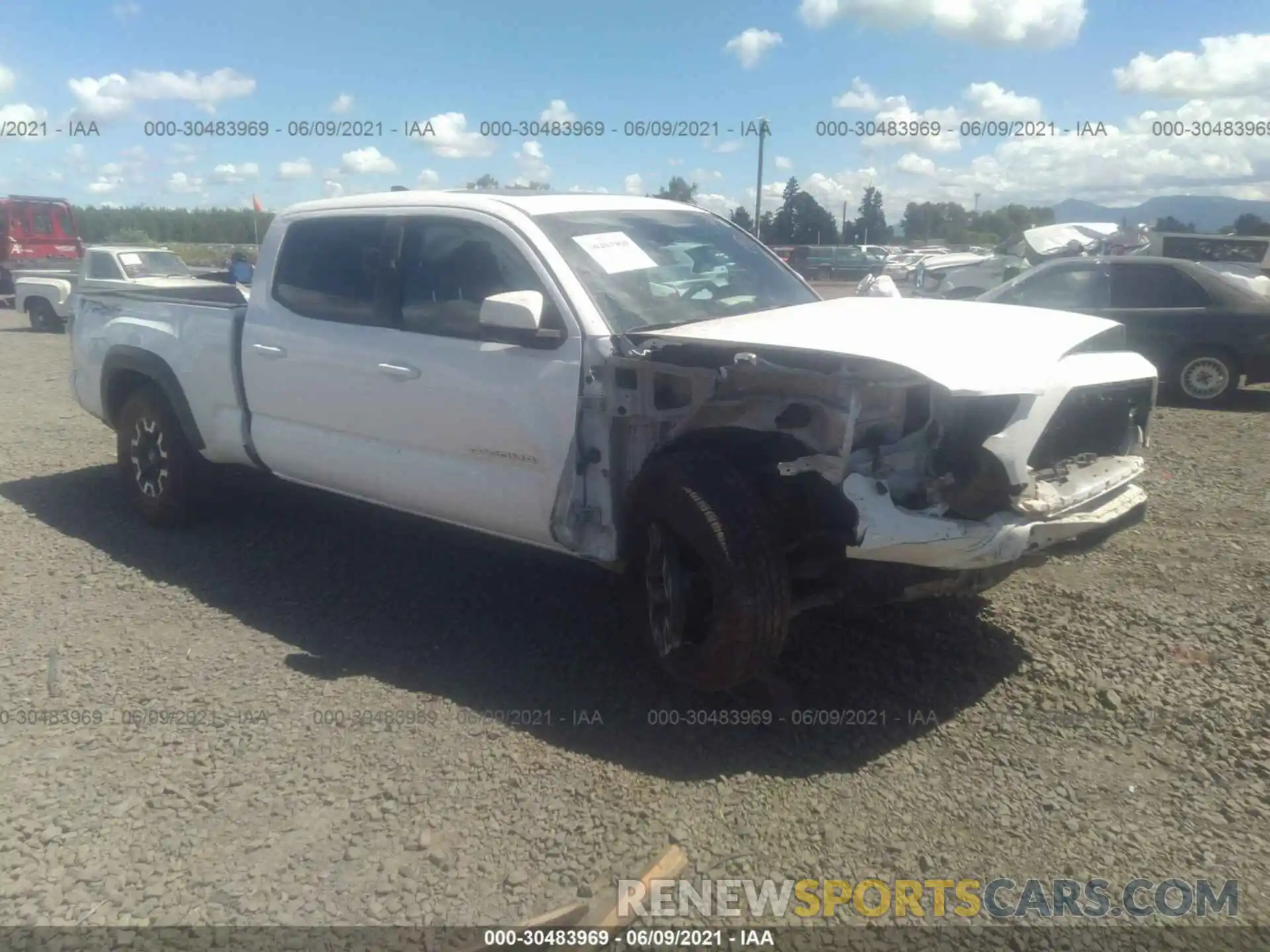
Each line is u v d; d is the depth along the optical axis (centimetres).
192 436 591
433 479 473
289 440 540
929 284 2388
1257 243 1752
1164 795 343
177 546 593
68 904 292
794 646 451
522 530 448
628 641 463
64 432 918
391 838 321
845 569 384
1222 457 816
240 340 554
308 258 528
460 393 450
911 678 424
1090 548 413
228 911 289
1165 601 499
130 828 327
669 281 462
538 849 316
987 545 356
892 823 329
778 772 358
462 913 288
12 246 2489
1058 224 2405
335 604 507
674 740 379
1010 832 324
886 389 359
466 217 467
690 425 394
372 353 485
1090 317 446
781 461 386
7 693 416
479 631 474
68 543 601
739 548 363
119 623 486
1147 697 406
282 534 611
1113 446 430
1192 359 1083
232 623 486
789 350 365
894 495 358
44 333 1886
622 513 416
